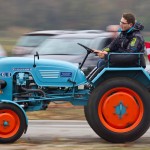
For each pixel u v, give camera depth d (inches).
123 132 698.8
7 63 705.0
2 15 4530.0
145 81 711.1
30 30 4407.0
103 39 1237.7
